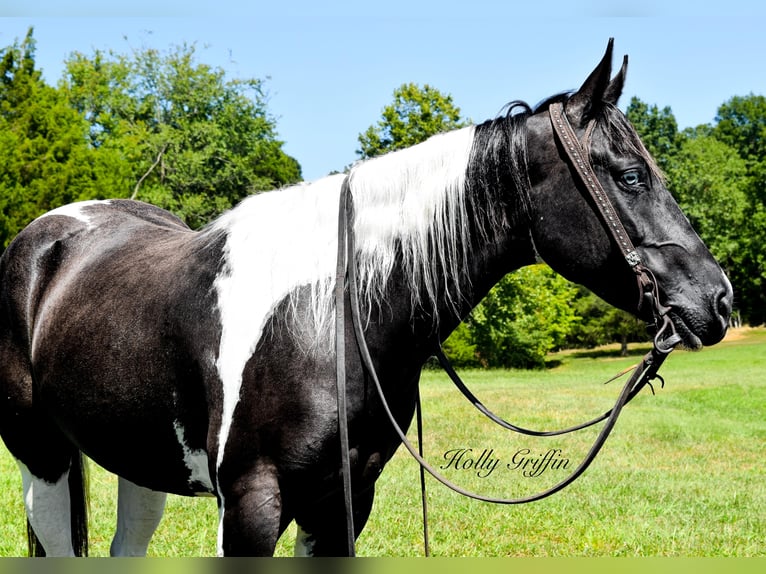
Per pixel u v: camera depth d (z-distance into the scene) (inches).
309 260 88.5
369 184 90.3
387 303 88.4
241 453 85.8
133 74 1224.8
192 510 206.7
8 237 823.1
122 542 129.1
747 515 211.0
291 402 84.4
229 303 89.7
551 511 212.1
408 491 235.1
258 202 97.7
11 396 118.4
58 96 912.3
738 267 1535.4
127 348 97.3
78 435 106.6
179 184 1122.0
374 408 87.5
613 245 84.3
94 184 918.4
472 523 199.2
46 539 120.0
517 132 88.4
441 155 90.0
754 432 362.9
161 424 95.5
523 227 89.1
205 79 1218.0
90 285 107.6
